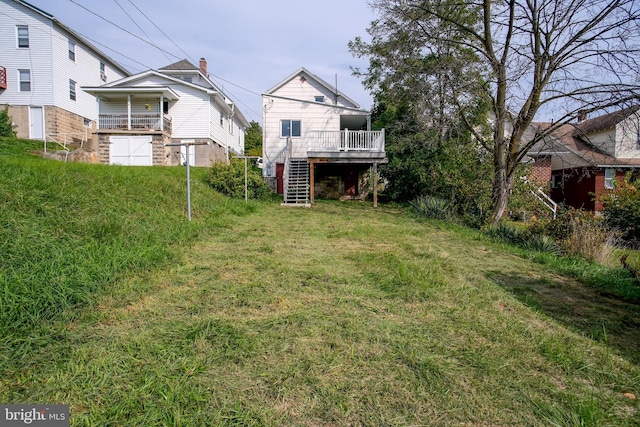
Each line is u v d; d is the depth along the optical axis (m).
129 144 18.52
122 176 8.69
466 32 13.03
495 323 3.65
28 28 20.28
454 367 2.78
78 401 2.22
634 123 9.97
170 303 3.76
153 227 6.21
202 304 3.76
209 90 20.66
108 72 26.11
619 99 9.28
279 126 18.94
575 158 19.62
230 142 27.19
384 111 19.78
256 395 2.35
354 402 2.33
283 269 5.05
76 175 7.46
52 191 5.96
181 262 5.12
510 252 7.84
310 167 15.96
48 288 3.38
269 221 9.66
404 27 13.11
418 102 13.78
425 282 4.73
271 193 16.78
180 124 20.84
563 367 2.88
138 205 7.08
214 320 3.35
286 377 2.55
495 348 3.12
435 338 3.26
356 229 9.04
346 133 16.00
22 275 3.48
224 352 2.83
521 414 2.29
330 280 4.71
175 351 2.80
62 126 21.33
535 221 9.75
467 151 13.29
